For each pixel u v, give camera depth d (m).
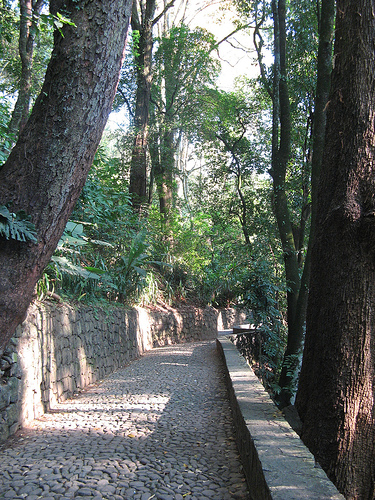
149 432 4.13
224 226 19.11
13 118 8.74
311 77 12.73
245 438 3.14
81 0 3.40
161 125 16.31
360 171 3.97
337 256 3.97
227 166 20.56
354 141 4.02
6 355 4.10
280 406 9.58
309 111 13.45
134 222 11.53
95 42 3.39
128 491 2.83
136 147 15.11
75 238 6.31
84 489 2.81
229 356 6.93
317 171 9.08
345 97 4.12
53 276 6.30
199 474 3.15
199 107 17.16
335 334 3.89
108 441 3.84
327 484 2.12
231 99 19.33
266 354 11.74
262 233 14.98
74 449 3.61
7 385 3.99
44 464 3.25
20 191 3.27
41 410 4.80
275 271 12.98
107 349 7.76
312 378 4.12
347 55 4.16
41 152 3.30
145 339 11.04
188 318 14.38
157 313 12.30
